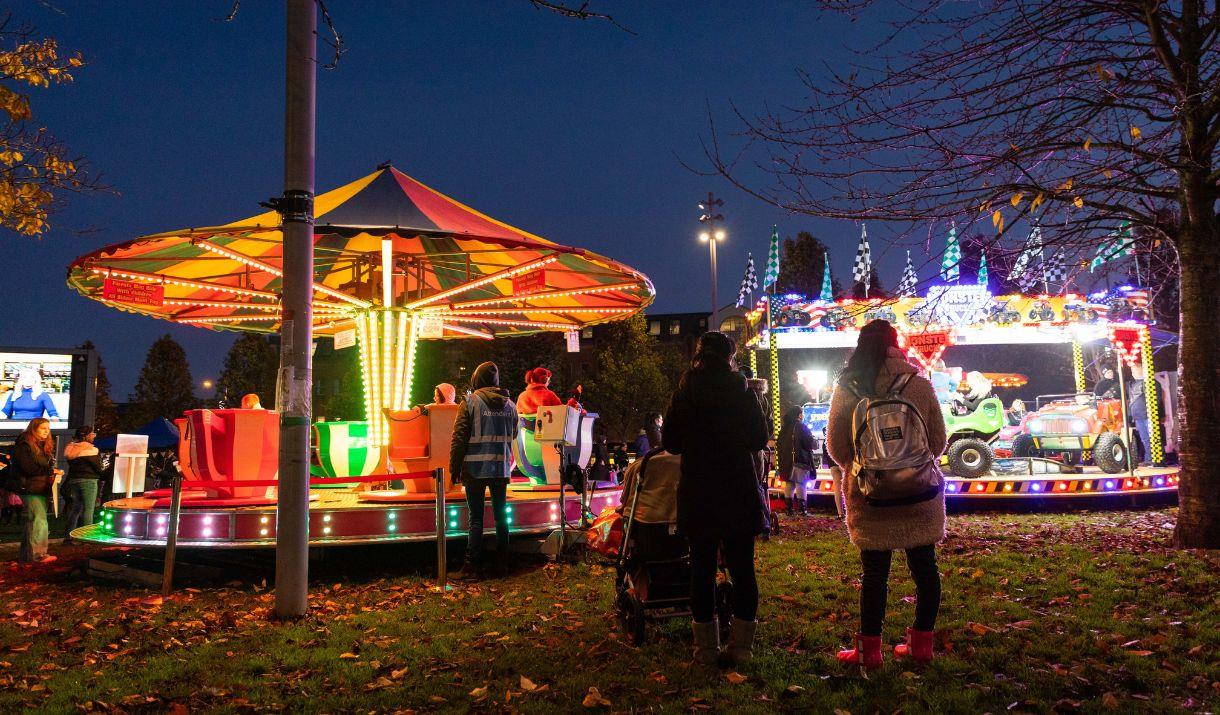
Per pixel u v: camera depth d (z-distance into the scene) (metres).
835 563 7.89
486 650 5.15
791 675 4.41
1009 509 13.60
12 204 7.91
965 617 5.48
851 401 4.46
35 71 7.91
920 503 4.30
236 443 8.55
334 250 11.98
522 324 16.70
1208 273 8.30
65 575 8.73
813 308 15.29
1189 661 4.42
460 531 8.42
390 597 6.86
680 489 4.68
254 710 4.15
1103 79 6.74
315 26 6.48
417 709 4.12
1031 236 7.39
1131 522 11.15
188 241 9.98
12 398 27.44
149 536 8.23
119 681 4.66
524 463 10.35
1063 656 4.54
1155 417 15.77
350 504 8.43
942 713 3.76
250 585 7.73
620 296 14.23
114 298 10.78
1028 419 14.63
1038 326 15.43
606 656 4.90
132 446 9.89
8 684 4.63
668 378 44.47
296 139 6.34
